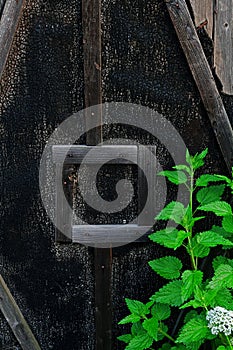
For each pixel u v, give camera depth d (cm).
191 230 185
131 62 188
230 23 184
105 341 208
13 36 184
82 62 187
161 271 185
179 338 165
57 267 203
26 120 192
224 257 190
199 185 184
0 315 208
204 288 191
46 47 186
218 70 187
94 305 206
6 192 197
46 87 189
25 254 202
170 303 180
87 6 181
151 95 190
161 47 187
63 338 209
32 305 206
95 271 202
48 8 183
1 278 204
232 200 198
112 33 185
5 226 200
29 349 208
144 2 183
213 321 160
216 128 192
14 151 194
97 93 188
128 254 202
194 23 183
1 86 189
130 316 181
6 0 181
